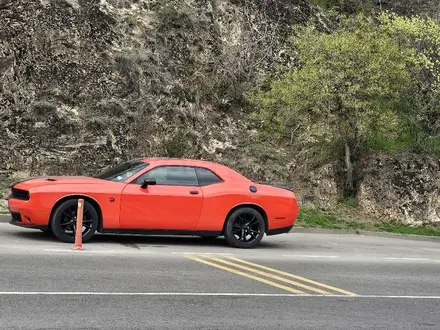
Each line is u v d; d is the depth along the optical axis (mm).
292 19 25938
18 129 18891
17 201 11812
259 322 7070
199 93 22500
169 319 6957
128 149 19844
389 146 22859
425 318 7762
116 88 20828
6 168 18203
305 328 6938
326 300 8438
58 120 19375
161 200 12281
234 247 12914
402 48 22078
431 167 21906
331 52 20703
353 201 21156
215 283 9023
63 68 20406
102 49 21391
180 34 23344
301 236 16938
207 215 12594
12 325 6359
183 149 20844
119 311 7156
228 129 22297
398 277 10633
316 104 20703
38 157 18594
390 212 20906
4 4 20562
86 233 11906
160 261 10523
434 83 22469
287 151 22250
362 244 16125
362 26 21609
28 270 8992
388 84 20812
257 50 24531
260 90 23500
